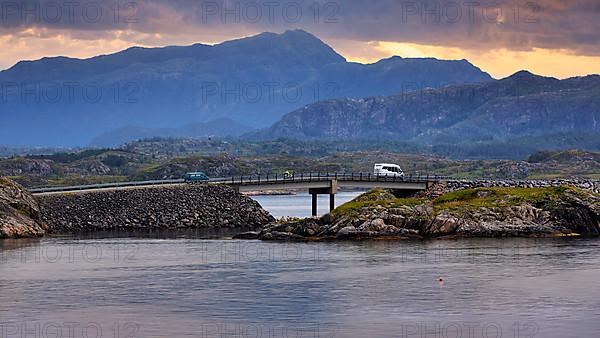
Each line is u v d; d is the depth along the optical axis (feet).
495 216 586.04
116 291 402.93
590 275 433.89
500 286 408.46
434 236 574.15
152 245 555.69
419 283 416.46
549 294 391.65
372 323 342.23
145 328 336.90
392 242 558.97
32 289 408.05
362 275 437.58
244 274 442.91
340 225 577.84
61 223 645.92
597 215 590.55
